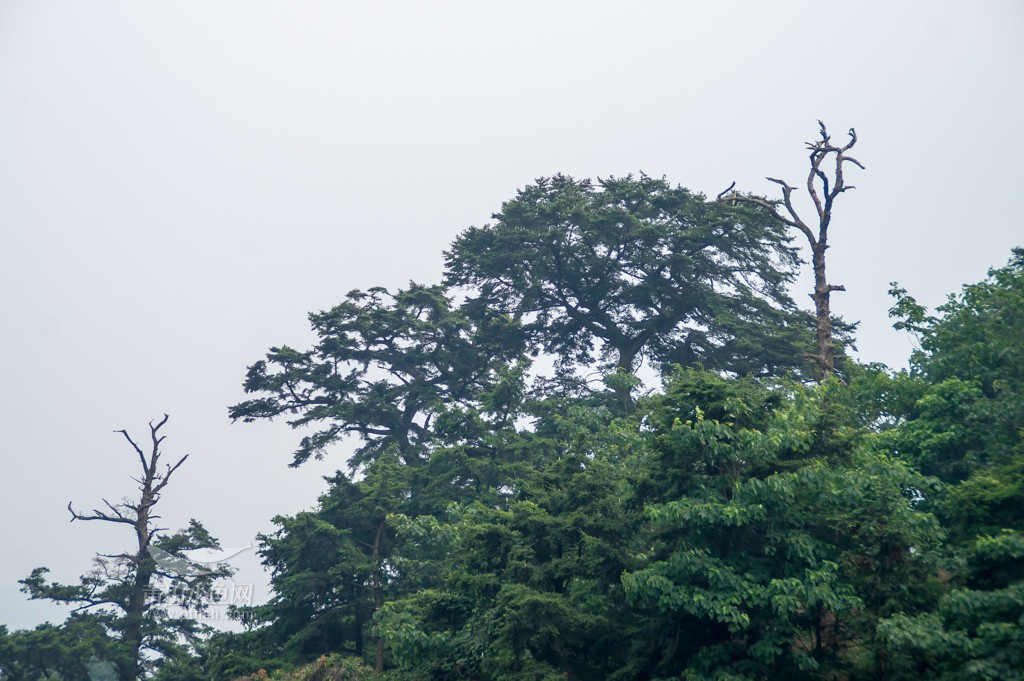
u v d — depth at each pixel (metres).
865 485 26.19
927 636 22.59
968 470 31.89
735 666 25.50
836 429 28.97
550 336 69.00
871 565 26.45
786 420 28.36
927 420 34.00
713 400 28.31
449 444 49.16
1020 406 31.33
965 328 37.09
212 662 44.78
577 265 66.06
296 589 42.91
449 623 31.31
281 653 43.91
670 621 27.06
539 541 30.83
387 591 42.50
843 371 55.44
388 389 66.88
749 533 27.02
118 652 52.16
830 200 49.19
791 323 64.00
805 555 25.42
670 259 62.81
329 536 43.75
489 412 50.12
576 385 66.19
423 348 68.25
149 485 59.47
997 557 23.81
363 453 66.06
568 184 71.81
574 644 29.77
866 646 26.42
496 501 44.69
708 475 27.42
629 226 65.25
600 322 68.06
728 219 63.78
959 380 34.12
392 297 68.88
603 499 30.70
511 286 68.56
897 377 37.41
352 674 37.53
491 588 30.16
